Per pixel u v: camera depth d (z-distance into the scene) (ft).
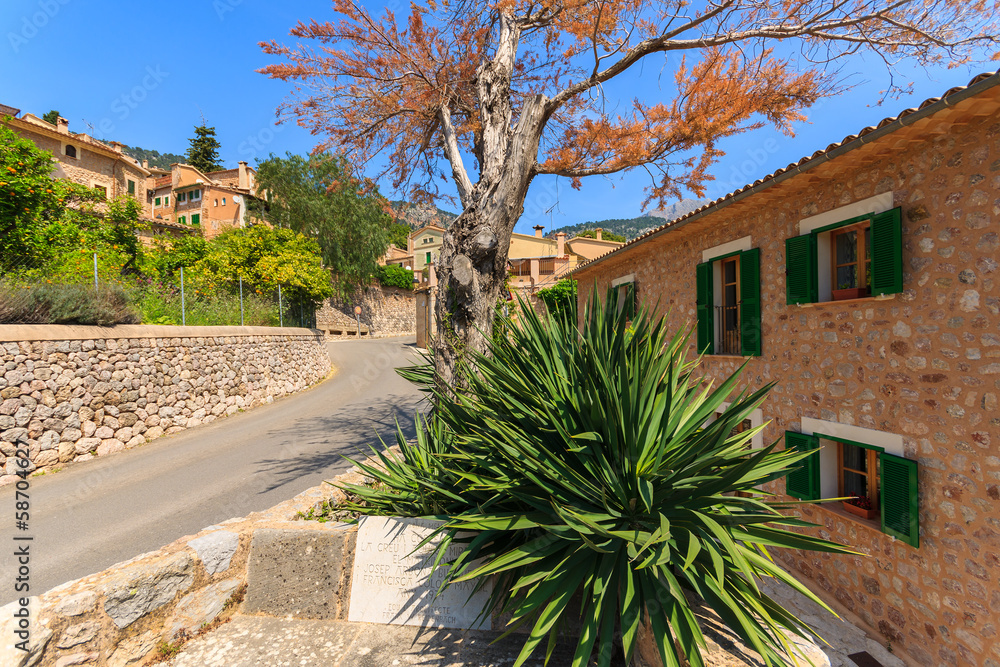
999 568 11.23
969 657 11.80
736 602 7.72
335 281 104.47
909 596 13.42
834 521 16.10
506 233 16.88
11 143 30.32
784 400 18.22
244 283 51.39
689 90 18.67
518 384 10.46
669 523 7.81
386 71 20.47
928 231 12.84
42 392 21.66
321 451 24.13
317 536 10.25
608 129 20.57
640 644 8.18
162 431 28.07
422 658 8.71
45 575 12.44
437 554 9.14
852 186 15.07
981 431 11.65
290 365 44.75
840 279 16.43
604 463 8.41
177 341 29.94
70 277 28.53
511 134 18.58
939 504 12.58
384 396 41.09
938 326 12.64
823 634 14.61
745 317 20.26
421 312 88.99
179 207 103.14
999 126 11.21
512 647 9.12
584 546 7.93
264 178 96.58
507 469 9.70
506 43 19.54
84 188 41.39
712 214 20.03
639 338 11.43
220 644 9.02
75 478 20.61
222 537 9.89
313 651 8.87
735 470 7.44
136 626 8.21
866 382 14.78
